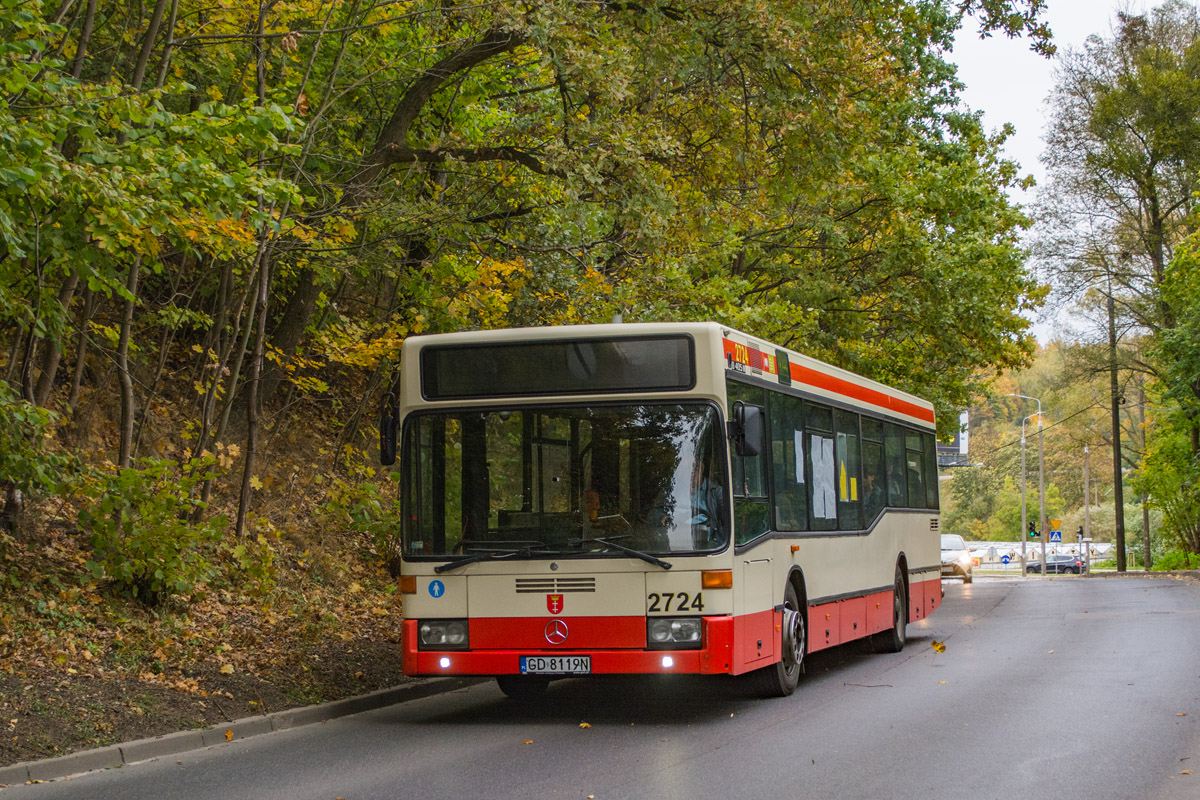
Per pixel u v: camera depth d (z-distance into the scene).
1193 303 46.28
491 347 10.50
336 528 17.02
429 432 10.52
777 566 11.48
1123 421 68.19
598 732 9.84
